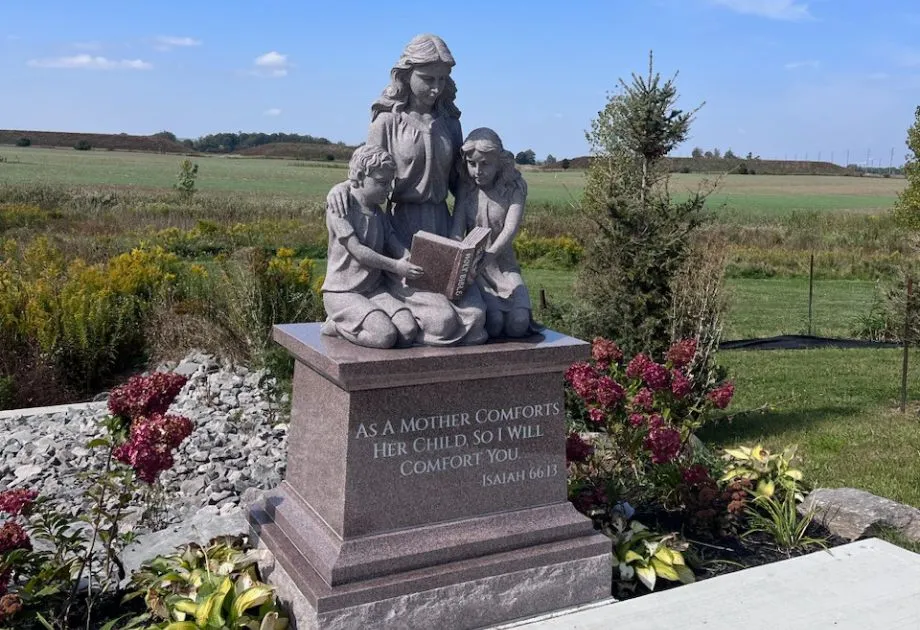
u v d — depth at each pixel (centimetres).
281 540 479
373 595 425
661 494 623
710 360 895
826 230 3606
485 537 460
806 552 562
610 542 486
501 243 504
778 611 465
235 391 972
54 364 1058
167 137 12394
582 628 448
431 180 507
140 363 1152
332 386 453
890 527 595
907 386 1220
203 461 765
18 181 5244
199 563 481
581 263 1107
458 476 463
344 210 474
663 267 895
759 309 2034
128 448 427
